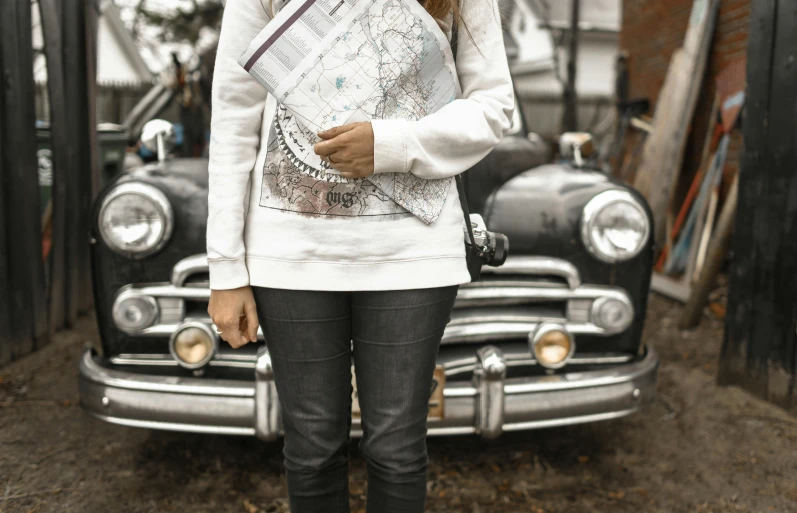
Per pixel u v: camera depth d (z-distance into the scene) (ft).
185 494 7.34
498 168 8.18
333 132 3.64
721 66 16.42
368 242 3.84
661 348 12.35
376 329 4.02
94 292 7.19
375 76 3.75
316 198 3.84
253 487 7.52
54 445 8.40
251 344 7.08
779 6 9.11
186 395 6.56
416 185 3.91
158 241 6.97
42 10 11.17
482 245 4.54
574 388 6.84
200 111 14.64
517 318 7.41
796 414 9.12
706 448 8.55
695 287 13.10
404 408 4.12
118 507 7.06
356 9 3.73
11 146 10.34
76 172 12.64
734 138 15.08
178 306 7.11
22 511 6.96
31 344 11.33
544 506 7.20
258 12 3.90
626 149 22.30
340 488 4.52
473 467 8.02
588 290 7.30
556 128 63.16
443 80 3.96
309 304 3.96
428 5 3.91
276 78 3.71
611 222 7.28
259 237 3.95
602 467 8.09
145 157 15.37
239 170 3.95
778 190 9.21
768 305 9.51
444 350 7.37
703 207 15.44
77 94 12.57
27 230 10.94
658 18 20.66
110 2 61.46
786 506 7.26
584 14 86.28
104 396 6.68
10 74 10.18
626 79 23.08
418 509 4.31
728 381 10.43
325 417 4.22
